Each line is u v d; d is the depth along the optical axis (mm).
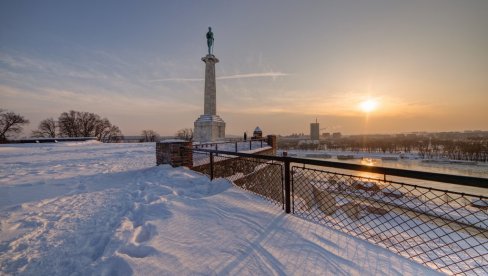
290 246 2414
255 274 1978
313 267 2061
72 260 2266
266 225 2928
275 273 1988
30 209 3713
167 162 6926
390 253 2293
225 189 4590
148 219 3166
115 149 19750
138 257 2275
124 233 2740
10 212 3562
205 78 25391
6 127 42781
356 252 2299
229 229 2830
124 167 8453
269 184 5570
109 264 2109
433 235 11062
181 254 2275
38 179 6129
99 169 7941
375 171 2520
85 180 5961
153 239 2588
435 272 2016
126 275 1969
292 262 2137
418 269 2045
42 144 25547
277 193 4938
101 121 56344
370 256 2234
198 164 7316
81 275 2006
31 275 2039
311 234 2672
